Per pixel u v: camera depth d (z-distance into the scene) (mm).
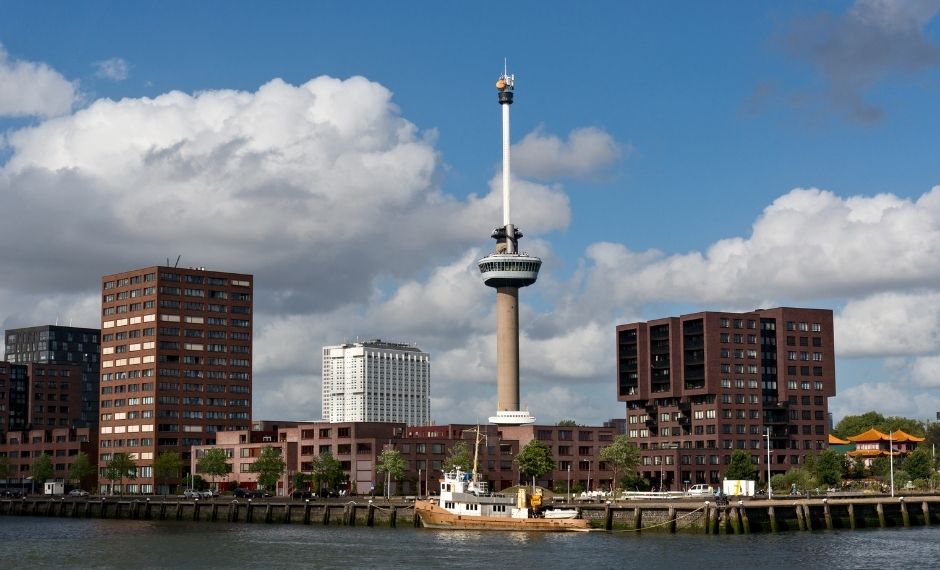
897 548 179875
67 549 197875
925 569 156875
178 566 170625
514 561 169625
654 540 195625
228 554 185500
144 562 176500
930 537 196875
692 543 190000
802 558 168500
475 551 183125
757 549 179750
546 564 165375
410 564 168125
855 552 175125
